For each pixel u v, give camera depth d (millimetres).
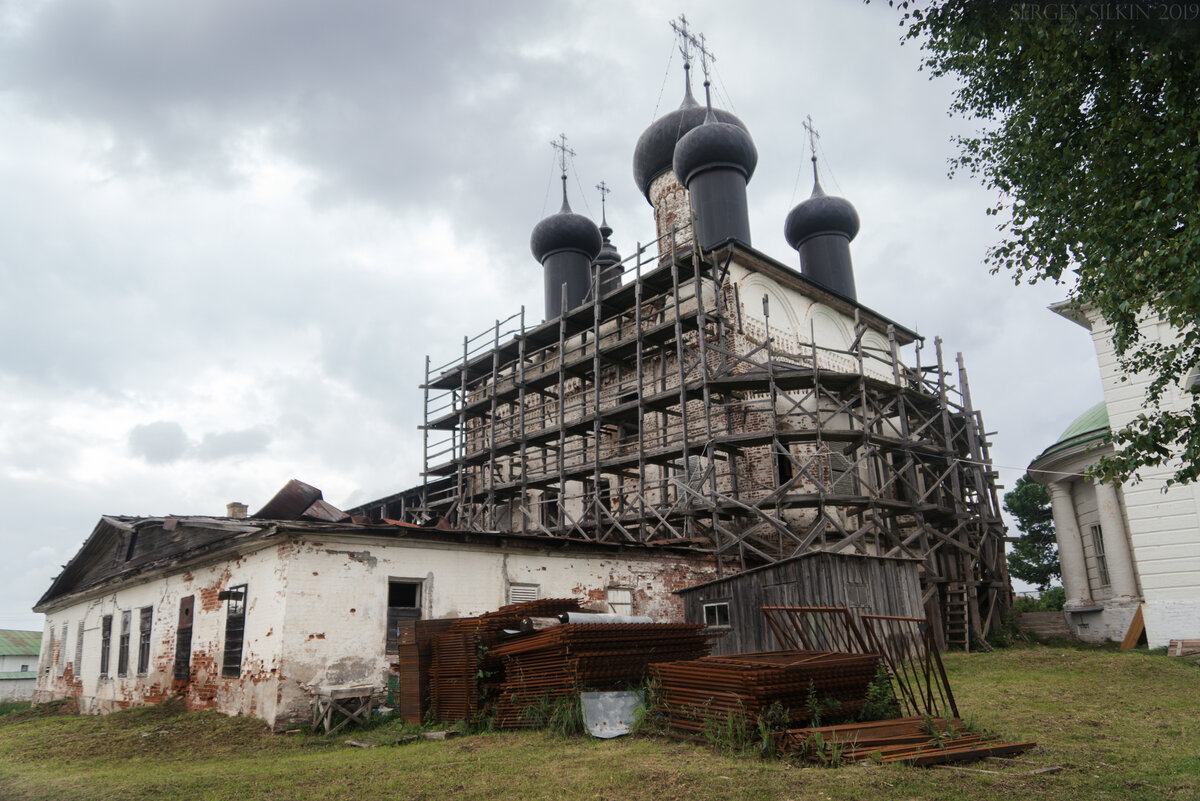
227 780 8883
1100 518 24844
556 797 7219
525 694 11523
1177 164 7098
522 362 29734
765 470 24516
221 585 16547
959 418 27453
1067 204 8234
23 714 23297
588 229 36812
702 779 7520
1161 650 19609
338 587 14586
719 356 24500
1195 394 7332
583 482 27625
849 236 33562
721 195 29391
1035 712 11500
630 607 19453
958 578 24469
